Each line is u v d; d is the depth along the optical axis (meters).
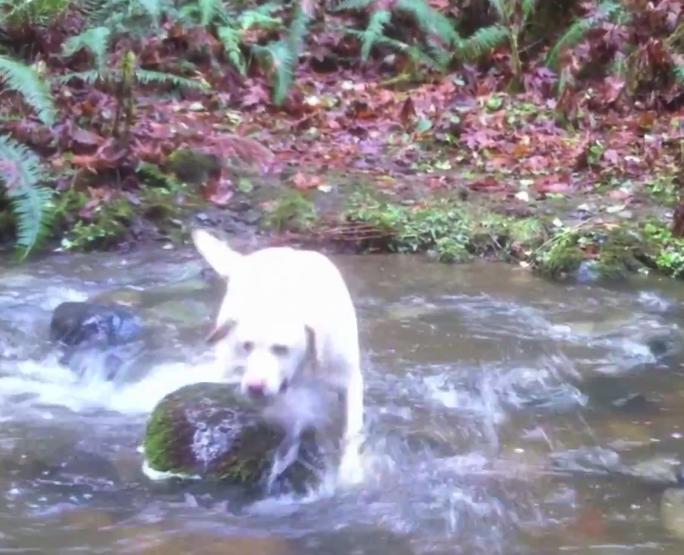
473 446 4.08
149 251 6.59
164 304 5.56
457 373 4.76
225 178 7.53
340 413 3.98
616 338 5.26
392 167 8.30
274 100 9.72
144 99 9.24
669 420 4.34
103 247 6.62
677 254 6.49
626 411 4.42
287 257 4.06
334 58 11.11
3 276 6.08
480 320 5.50
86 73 8.77
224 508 3.60
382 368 4.79
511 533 3.47
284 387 3.82
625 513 3.61
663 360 5.00
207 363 4.81
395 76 10.91
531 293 6.00
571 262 6.33
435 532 3.47
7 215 6.68
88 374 4.75
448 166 8.41
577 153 8.65
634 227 6.87
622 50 10.43
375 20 11.02
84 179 7.24
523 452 4.04
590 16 10.80
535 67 10.72
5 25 9.80
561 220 7.15
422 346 5.09
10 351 4.95
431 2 11.68
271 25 10.77
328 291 3.94
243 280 3.94
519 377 4.73
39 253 6.50
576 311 5.69
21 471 3.81
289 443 3.86
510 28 10.91
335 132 9.20
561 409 4.43
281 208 7.04
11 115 8.03
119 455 3.94
